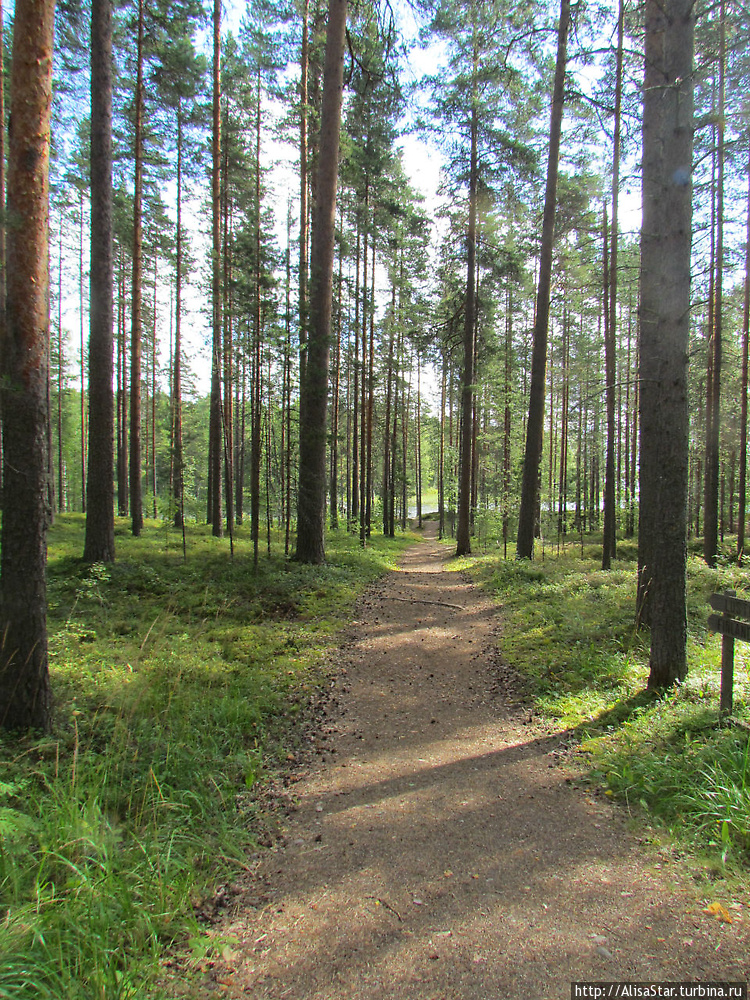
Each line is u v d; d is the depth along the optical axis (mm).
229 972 2580
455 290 20828
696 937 2596
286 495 14898
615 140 12188
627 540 25953
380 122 16797
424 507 75375
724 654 4703
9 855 2943
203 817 3898
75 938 2586
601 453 29422
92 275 11891
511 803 4133
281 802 4297
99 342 11961
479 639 9203
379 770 4816
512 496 20484
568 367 24156
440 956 2619
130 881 3102
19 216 4727
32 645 4828
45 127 4836
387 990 2424
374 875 3330
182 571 12391
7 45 12203
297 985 2484
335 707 6336
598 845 3488
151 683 6035
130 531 19250
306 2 15234
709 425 15438
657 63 7453
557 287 18531
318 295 13289
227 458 18094
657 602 5777
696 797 3695
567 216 16906
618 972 2432
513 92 15109
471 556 20219
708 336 16234
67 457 43250
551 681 6758
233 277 19016
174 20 15477
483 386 23781
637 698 5660
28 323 4832
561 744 5125
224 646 7969
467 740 5414
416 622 10367
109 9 11578
